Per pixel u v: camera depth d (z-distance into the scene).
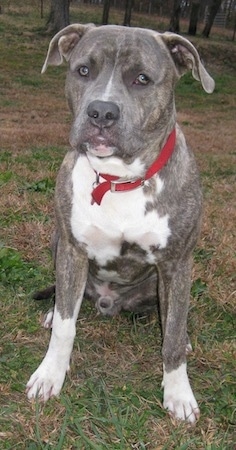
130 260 1.46
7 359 1.53
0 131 3.91
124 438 1.34
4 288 1.76
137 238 1.41
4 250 1.85
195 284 1.84
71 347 1.46
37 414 1.36
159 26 12.37
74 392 1.45
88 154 1.33
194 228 1.43
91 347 1.59
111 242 1.42
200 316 1.71
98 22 11.55
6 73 7.04
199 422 1.41
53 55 1.46
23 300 1.72
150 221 1.40
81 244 1.44
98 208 1.39
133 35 1.33
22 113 4.97
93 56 1.32
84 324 1.67
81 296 1.46
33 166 2.85
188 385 1.45
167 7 14.16
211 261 1.95
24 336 1.59
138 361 1.56
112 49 1.31
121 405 1.42
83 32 1.42
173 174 1.41
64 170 1.45
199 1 11.44
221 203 2.52
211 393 1.48
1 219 2.13
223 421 1.41
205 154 3.74
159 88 1.34
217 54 10.05
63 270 1.45
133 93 1.31
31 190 2.43
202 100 6.95
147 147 1.36
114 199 1.38
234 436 1.38
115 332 1.63
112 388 1.48
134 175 1.37
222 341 1.64
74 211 1.41
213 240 2.12
